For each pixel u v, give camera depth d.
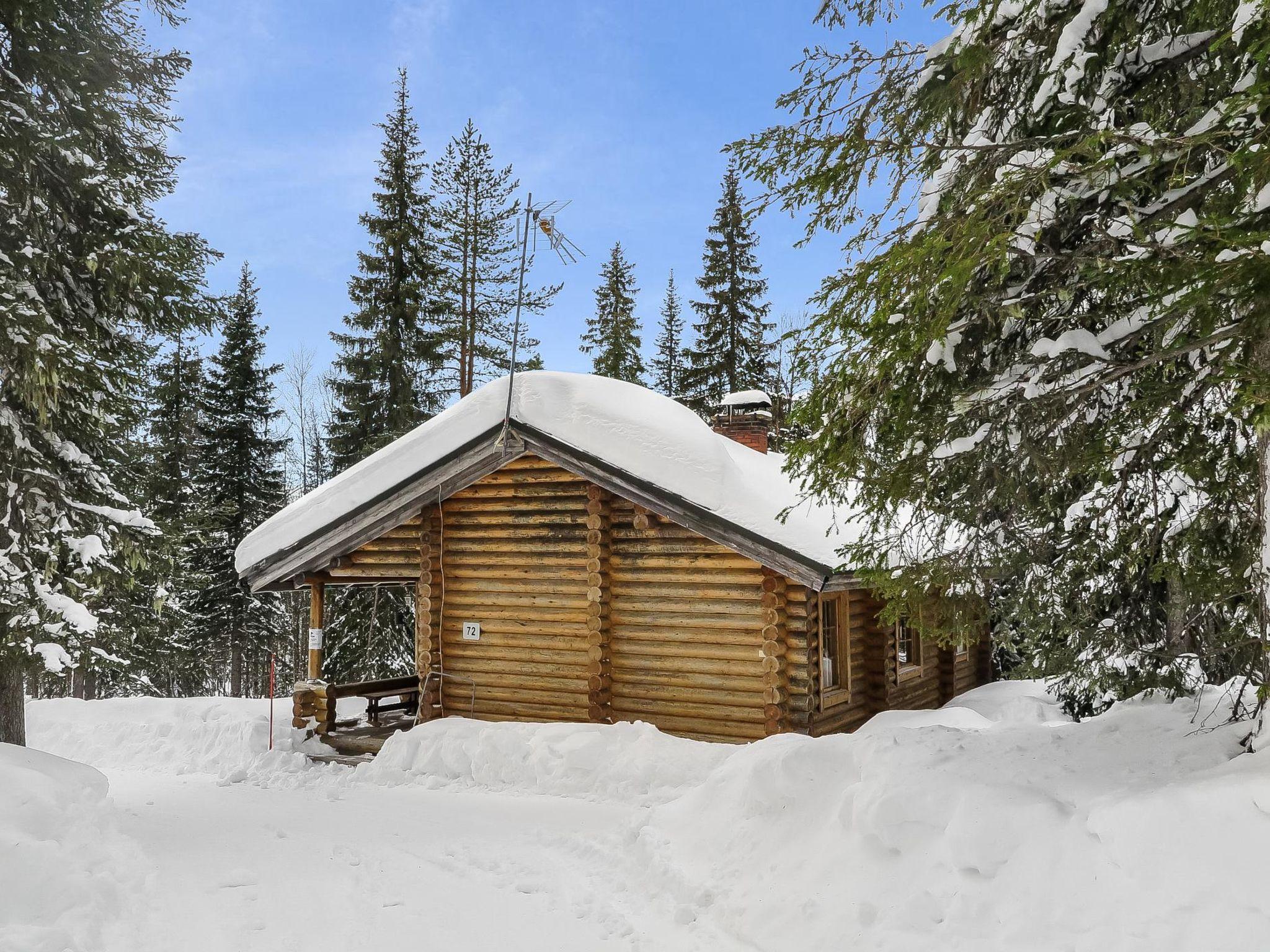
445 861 6.30
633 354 35.41
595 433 9.65
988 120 4.73
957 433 4.78
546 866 6.15
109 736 12.38
